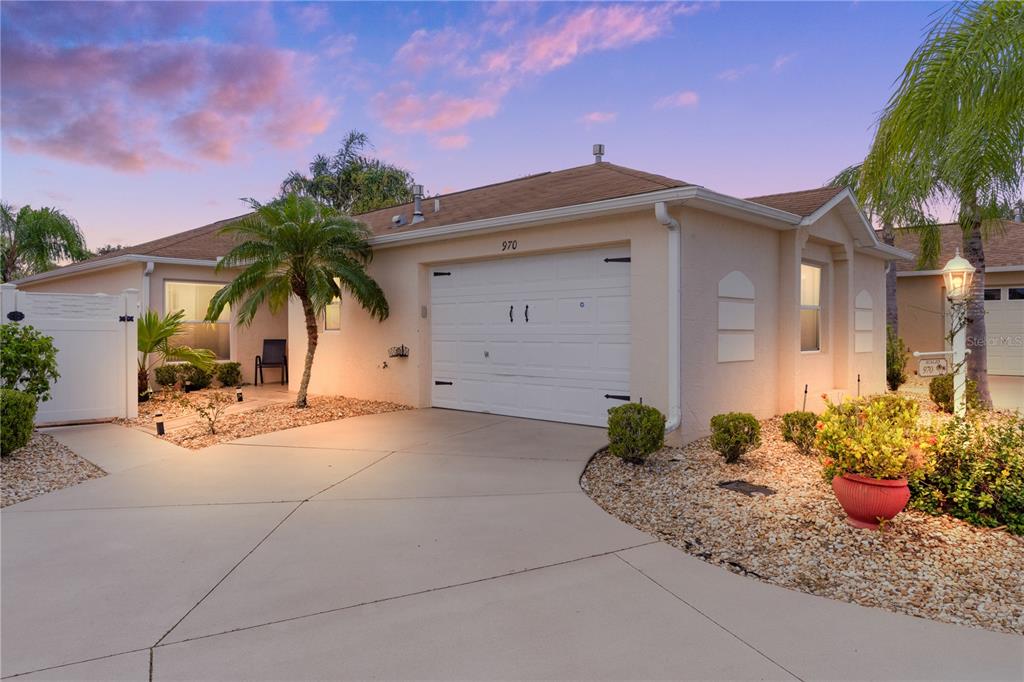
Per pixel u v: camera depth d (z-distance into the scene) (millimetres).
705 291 7184
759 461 6043
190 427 8422
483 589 3309
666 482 5438
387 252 10312
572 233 7859
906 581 3357
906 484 3992
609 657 2611
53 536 4191
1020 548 3732
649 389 7070
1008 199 6574
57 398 8680
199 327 13844
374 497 5090
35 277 17156
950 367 10336
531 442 7141
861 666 2541
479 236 8906
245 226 9000
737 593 3262
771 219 7770
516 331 8797
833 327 10156
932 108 5070
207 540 4102
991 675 2467
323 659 2602
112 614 3027
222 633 2830
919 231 12602
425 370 9945
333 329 11484
